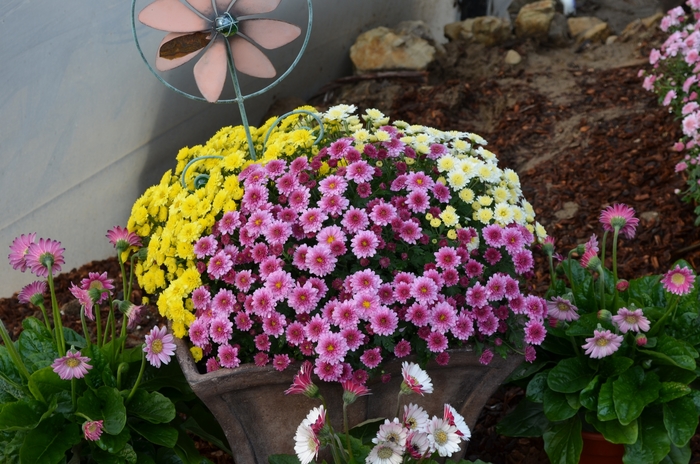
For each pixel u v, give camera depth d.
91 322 3.21
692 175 3.29
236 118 4.43
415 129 2.41
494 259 2.10
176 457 2.14
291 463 1.97
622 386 2.04
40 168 3.12
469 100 4.80
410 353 2.02
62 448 1.90
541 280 3.32
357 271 2.02
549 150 4.20
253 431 2.08
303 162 2.14
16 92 2.87
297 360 2.00
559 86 4.79
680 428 2.00
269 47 2.29
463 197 2.15
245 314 1.99
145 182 3.86
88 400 1.97
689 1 3.63
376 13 5.21
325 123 2.46
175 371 2.24
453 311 1.97
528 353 2.07
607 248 3.45
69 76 3.07
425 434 1.68
